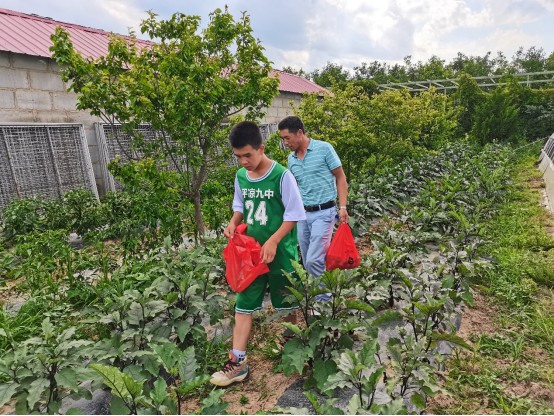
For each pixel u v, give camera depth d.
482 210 7.43
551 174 10.84
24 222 6.77
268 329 3.93
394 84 26.38
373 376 2.28
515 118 20.11
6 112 7.56
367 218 7.38
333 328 3.11
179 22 5.57
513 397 2.88
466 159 13.05
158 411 2.16
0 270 5.42
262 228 3.09
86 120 8.91
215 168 6.91
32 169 8.03
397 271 3.85
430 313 3.08
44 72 8.11
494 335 3.70
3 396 2.34
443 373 3.19
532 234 6.50
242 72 5.83
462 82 22.67
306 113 9.16
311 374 3.05
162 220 5.75
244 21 5.71
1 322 3.90
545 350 3.50
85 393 2.65
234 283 2.95
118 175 5.50
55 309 4.07
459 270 4.25
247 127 2.85
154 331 3.20
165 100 5.18
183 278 3.60
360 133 9.30
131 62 5.58
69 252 5.27
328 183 3.74
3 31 8.09
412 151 11.21
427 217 6.48
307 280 3.10
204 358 3.33
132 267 4.94
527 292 4.48
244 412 2.75
